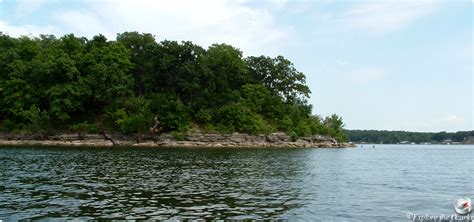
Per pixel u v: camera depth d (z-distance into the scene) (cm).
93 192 2214
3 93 8956
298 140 10606
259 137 9856
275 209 1823
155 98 9419
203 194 2209
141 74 10069
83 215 1648
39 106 9125
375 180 3089
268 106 10969
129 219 1590
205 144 9188
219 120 9756
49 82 8981
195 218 1622
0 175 2892
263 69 12262
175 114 9200
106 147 7538
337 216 1705
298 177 3178
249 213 1728
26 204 1853
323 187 2595
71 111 9069
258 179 2970
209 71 9869
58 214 1661
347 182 2905
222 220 1595
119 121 8706
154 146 8550
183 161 4500
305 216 1691
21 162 3931
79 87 8819
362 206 1931
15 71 8931
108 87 9031
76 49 9962
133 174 3105
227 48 10969
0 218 1580
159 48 9962
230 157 5394
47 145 7869
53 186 2409
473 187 2719
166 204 1900
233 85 11200
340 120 13188
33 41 10394
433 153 9938
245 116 9825
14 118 9038
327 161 5222
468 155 8719
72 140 8700
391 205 1967
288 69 12425
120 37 10831
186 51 9888
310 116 12556
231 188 2459
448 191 2500
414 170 4178
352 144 13538
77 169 3384
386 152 9906
